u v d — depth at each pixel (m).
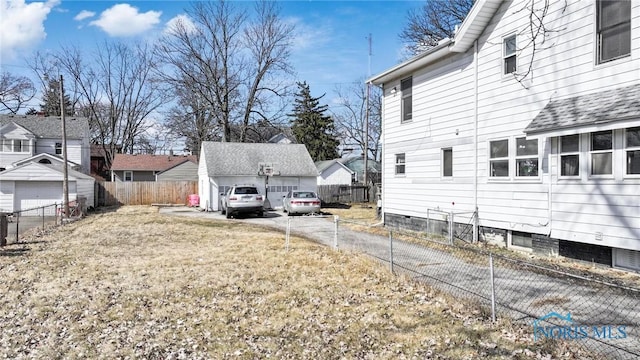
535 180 10.11
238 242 13.05
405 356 4.61
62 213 22.17
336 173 47.81
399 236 13.73
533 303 6.22
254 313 6.26
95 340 5.33
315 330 5.52
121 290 7.59
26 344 5.23
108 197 33.72
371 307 6.33
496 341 4.85
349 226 17.62
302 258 9.98
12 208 26.70
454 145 13.07
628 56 8.12
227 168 27.75
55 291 7.55
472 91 12.31
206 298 7.05
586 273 8.02
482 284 7.38
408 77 15.64
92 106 49.44
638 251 7.89
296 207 23.52
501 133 11.23
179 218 22.33
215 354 4.85
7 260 10.51
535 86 10.21
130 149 53.75
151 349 5.02
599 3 8.72
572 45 9.26
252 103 41.09
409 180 15.49
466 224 12.42
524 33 10.39
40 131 39.12
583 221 8.70
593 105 8.37
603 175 8.30
